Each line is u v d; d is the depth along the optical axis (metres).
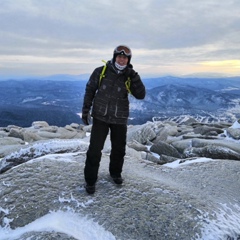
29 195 3.02
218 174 4.06
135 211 2.79
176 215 2.76
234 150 6.08
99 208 2.81
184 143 7.03
